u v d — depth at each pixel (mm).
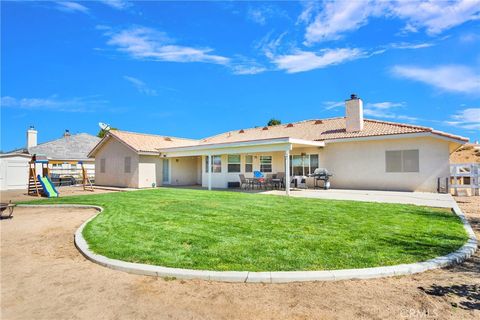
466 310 3299
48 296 3865
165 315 3293
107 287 4090
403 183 16531
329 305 3432
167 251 5289
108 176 25453
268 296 3684
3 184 25484
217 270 4336
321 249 5191
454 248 5242
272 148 15945
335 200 11656
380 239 5805
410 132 15820
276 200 11766
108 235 6594
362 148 17891
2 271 4836
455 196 14180
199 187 21688
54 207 12312
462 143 14883
